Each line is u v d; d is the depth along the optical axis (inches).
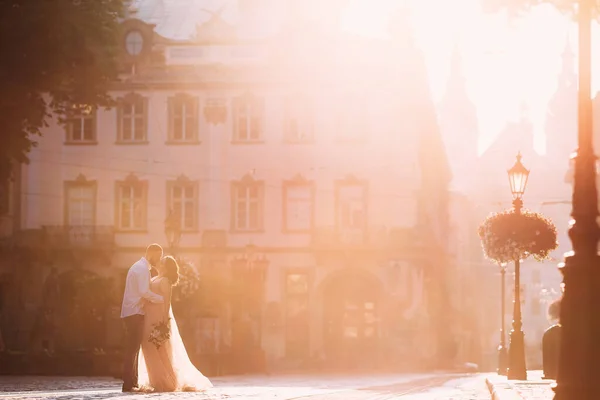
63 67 1071.6
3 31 1021.8
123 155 2198.6
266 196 2183.8
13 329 2082.9
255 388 714.2
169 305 636.7
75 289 1859.0
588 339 387.2
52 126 2196.1
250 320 2130.9
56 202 2188.7
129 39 2209.6
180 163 2194.9
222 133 2196.1
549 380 893.8
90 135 2204.7
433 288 2182.6
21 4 1024.9
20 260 2118.6
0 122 1116.5
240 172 2191.2
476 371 2154.3
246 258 2166.6
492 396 620.4
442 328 2252.7
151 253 658.8
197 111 2202.3
